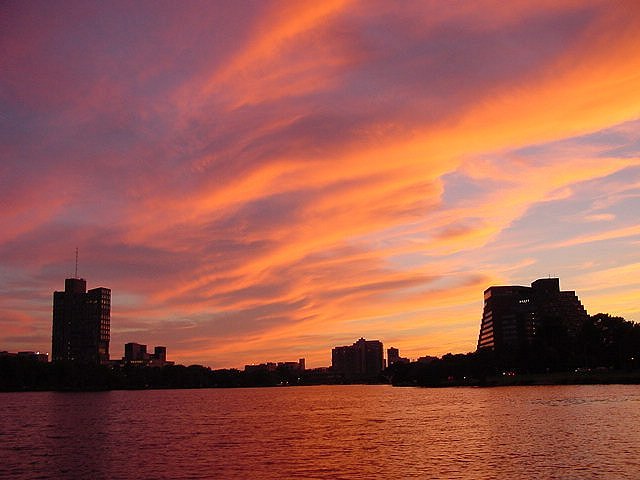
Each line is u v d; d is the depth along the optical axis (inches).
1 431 4751.5
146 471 2672.2
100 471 2694.4
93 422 5718.5
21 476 2613.2
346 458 2854.3
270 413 6958.7
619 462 2397.9
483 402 6663.4
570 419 4047.7
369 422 4965.6
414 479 2267.5
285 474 2496.3
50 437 4239.7
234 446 3503.9
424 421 4726.9
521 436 3319.4
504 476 2234.3
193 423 5502.0
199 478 2479.1
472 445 3075.8
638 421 3742.6
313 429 4512.8
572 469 2300.7
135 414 7017.7
